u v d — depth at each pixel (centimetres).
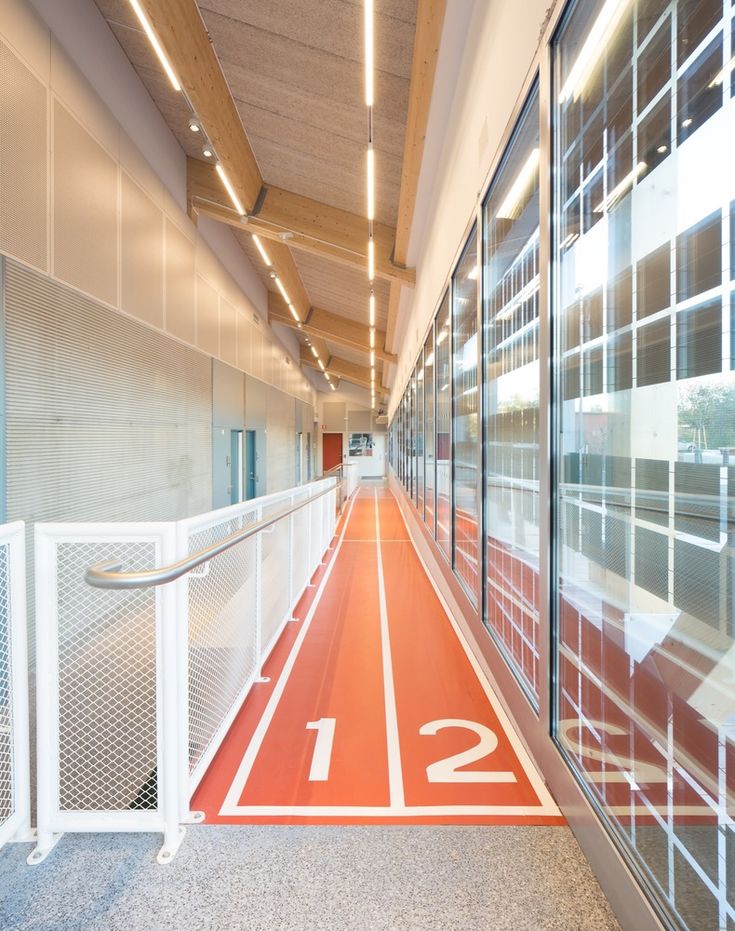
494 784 173
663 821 102
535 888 129
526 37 173
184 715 155
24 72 337
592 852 133
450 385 363
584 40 135
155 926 120
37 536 148
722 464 84
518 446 210
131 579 131
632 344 113
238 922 121
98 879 133
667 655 100
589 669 137
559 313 153
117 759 152
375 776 179
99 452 435
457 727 213
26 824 149
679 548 96
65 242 382
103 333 439
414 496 732
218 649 197
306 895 128
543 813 157
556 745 162
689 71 93
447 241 370
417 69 318
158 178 540
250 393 955
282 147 521
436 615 372
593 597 133
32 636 321
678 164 96
